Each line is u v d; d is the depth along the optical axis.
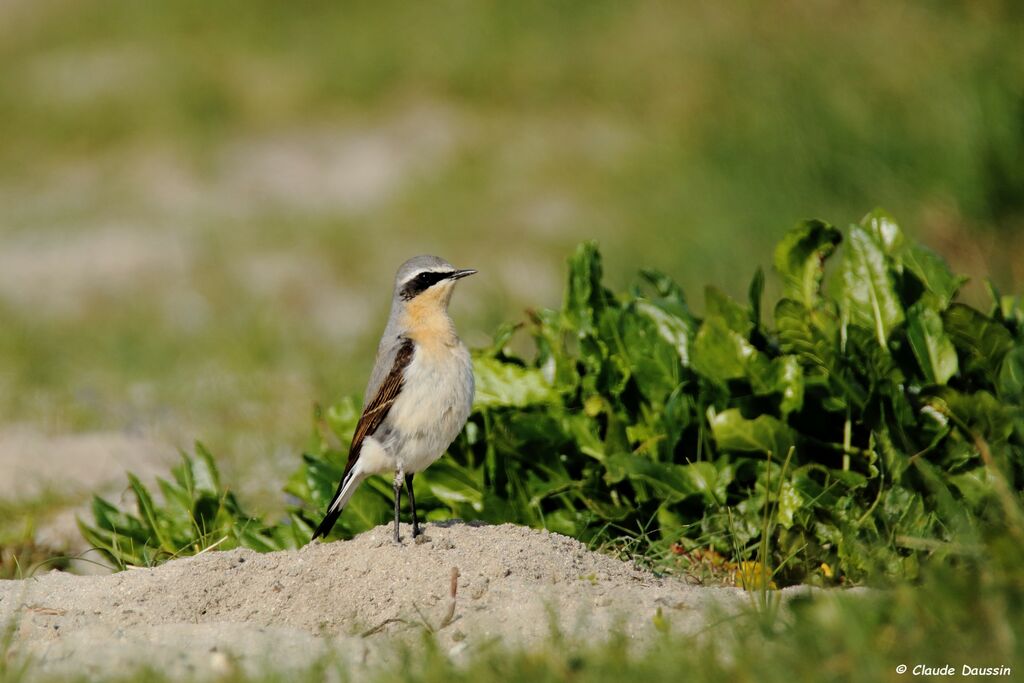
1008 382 9.33
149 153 30.25
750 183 21.89
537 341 10.99
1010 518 8.02
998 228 19.34
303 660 7.49
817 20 27.27
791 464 9.49
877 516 8.84
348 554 8.72
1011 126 20.22
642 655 7.19
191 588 8.61
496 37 32.28
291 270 22.94
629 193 24.09
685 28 30.03
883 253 9.81
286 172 28.45
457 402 8.85
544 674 6.78
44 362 18.69
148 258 24.22
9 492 12.96
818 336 9.43
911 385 9.70
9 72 35.59
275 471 13.30
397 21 34.53
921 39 24.61
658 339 10.38
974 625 6.87
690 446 10.07
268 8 36.88
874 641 6.78
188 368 18.38
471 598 8.13
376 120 30.36
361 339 19.16
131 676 7.21
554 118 28.61
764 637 7.06
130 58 35.50
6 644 7.52
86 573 10.81
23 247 25.47
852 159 21.50
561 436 9.98
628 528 9.70
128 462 13.91
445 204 25.12
